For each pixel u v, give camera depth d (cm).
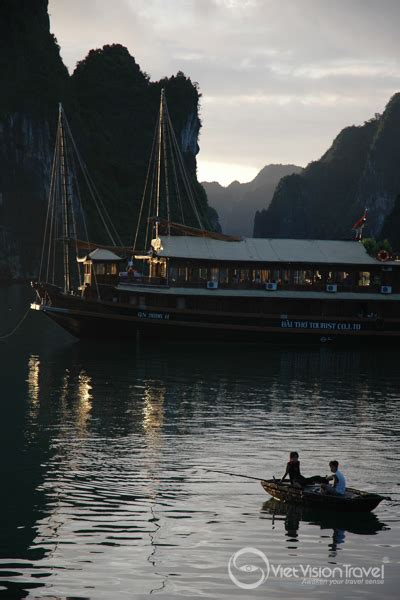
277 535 2227
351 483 2753
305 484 2542
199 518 2355
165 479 2748
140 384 4919
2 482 2684
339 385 5097
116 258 7700
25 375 5250
